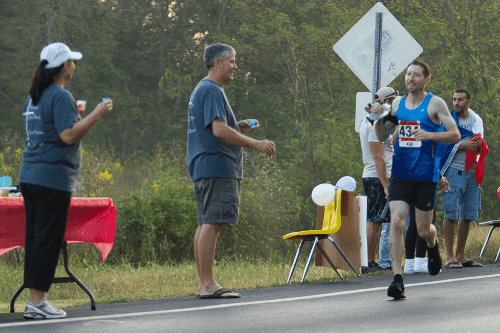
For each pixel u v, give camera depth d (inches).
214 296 470.3
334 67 1095.6
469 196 668.1
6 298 523.2
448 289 492.1
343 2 1161.4
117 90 2053.4
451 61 1087.0
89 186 884.0
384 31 639.8
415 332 342.3
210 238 474.3
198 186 478.0
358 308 415.8
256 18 1149.7
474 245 804.0
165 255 775.1
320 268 653.3
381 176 596.1
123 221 762.2
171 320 379.9
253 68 1487.5
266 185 925.2
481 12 1111.6
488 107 1040.2
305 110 1095.6
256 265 746.8
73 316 399.9
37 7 1918.1
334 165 1024.9
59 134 385.7
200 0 1915.6
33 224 396.5
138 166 1652.3
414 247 608.1
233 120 481.7
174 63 2039.9
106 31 2006.6
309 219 990.4
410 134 468.1
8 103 2018.9
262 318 384.2
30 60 1946.4
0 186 519.2
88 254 740.7
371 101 643.5
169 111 2059.5
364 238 579.5
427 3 1171.9
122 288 578.2
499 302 431.8
